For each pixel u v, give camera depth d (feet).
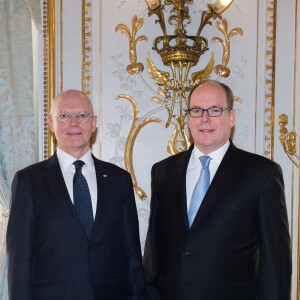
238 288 5.64
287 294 5.60
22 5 8.34
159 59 8.45
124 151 8.45
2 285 7.95
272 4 8.48
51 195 5.97
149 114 8.45
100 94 8.43
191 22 8.46
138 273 6.24
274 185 5.77
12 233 5.85
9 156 8.18
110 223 6.11
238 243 5.71
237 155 6.11
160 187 6.42
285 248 5.65
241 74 8.52
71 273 5.76
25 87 8.30
